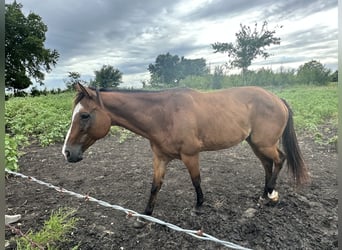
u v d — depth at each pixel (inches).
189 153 113.7
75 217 121.0
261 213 123.3
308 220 116.9
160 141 111.6
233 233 108.2
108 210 128.1
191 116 111.3
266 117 128.6
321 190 147.1
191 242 102.9
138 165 197.9
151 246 101.0
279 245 100.4
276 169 133.1
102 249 99.1
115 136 306.0
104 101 106.5
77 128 102.7
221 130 118.3
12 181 164.7
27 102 512.1
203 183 159.6
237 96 128.6
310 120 340.5
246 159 209.6
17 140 252.1
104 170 187.8
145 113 109.2
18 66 1231.5
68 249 98.6
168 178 169.0
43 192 149.1
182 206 131.1
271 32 1058.7
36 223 116.1
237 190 149.2
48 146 256.2
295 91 745.0
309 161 199.8
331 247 99.0
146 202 137.7
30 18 1259.8
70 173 182.2
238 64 1103.6
